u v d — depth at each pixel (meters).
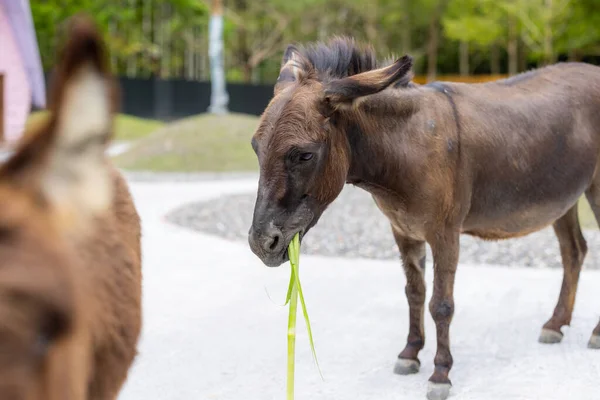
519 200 5.01
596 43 41.34
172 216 12.35
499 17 41.25
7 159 1.27
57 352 1.19
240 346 5.71
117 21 42.88
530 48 44.06
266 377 5.04
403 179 4.50
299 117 3.97
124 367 2.17
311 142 3.97
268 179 3.96
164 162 20.36
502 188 4.90
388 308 6.75
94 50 1.25
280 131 3.96
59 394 1.23
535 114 5.04
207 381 4.97
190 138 21.94
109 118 1.29
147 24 47.16
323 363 5.30
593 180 5.50
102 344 2.01
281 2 43.84
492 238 5.23
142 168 20.02
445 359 4.65
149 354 5.51
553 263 8.93
